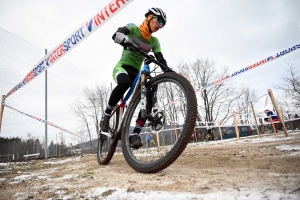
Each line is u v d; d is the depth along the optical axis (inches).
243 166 61.3
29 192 53.8
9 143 256.8
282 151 86.4
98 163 107.3
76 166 107.1
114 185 51.2
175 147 60.4
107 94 791.1
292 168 49.5
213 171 57.9
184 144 59.4
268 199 30.6
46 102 291.3
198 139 538.0
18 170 116.3
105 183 54.7
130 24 84.4
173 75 71.2
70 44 113.9
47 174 84.2
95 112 751.7
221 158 85.5
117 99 84.4
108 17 91.7
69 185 56.7
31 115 263.3
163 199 37.3
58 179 68.6
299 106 785.6
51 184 61.0
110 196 42.2
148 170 64.9
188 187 42.6
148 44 89.8
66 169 97.3
